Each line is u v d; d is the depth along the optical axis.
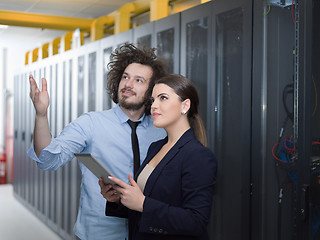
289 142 2.44
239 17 2.66
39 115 1.82
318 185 2.29
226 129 2.78
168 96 1.76
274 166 2.48
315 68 2.26
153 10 4.33
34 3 5.53
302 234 2.25
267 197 2.48
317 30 2.27
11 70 9.55
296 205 2.29
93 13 6.00
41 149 1.84
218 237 2.83
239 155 2.69
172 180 1.69
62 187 5.37
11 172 9.67
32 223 6.13
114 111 2.32
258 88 2.49
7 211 6.89
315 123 2.26
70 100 5.18
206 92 2.95
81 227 2.29
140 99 2.24
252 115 2.54
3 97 9.71
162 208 1.61
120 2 5.38
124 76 2.28
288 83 2.45
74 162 4.96
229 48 2.73
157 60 2.36
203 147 1.71
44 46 6.97
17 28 7.01
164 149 1.83
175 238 1.69
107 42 4.25
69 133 2.16
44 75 6.13
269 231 2.48
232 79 2.72
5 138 9.70
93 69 4.59
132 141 2.25
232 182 2.74
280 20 2.47
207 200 1.63
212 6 2.82
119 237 2.24
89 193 2.26
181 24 3.13
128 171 2.23
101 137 2.23
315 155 2.27
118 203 1.95
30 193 6.86
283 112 2.47
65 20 5.89
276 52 2.48
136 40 3.72
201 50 2.97
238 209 2.69
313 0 2.24
